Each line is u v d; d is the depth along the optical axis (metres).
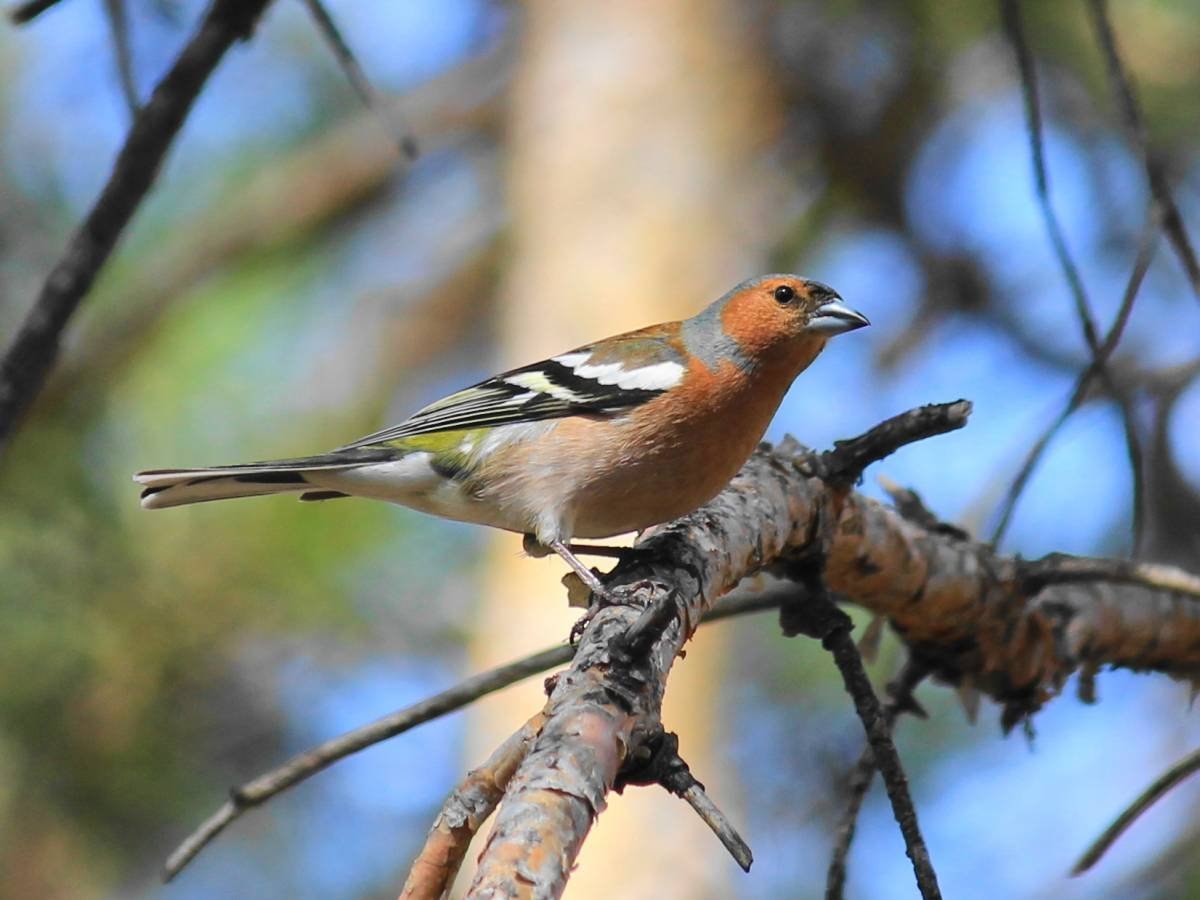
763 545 6.20
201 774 10.65
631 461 7.48
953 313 14.59
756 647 12.89
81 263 6.23
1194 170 13.20
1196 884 11.21
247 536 11.69
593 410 7.50
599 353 7.75
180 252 14.30
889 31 13.55
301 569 11.80
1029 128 6.37
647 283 13.05
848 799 6.11
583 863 11.70
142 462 12.34
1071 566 6.93
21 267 12.58
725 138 13.40
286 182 14.94
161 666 10.26
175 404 13.09
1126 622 7.45
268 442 13.37
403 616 13.07
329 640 12.53
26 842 9.69
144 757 10.03
